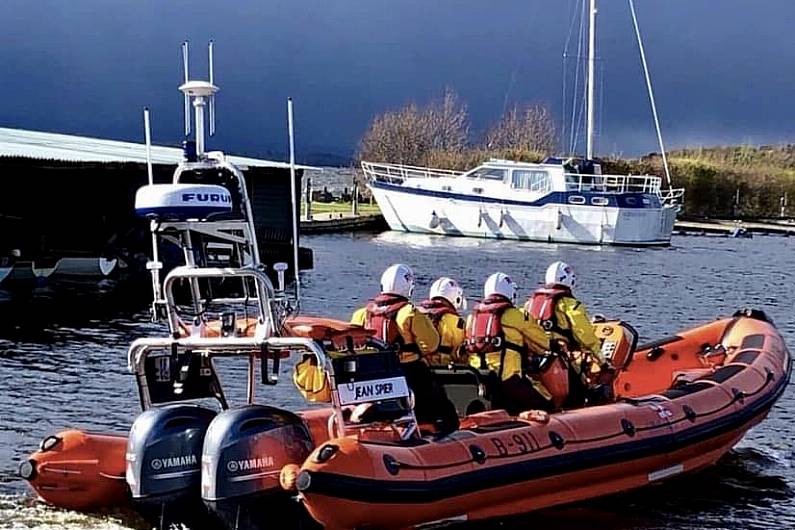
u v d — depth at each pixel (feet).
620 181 132.87
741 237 142.72
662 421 25.82
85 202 70.33
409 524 21.15
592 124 139.03
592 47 139.23
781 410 35.91
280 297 21.01
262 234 83.10
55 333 50.11
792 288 78.18
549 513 24.59
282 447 20.57
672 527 24.12
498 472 22.29
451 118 208.23
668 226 118.11
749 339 32.04
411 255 98.43
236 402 35.42
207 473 20.03
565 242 116.47
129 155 77.87
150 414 20.88
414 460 21.15
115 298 63.16
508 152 176.35
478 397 25.55
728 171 180.04
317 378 21.62
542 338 25.94
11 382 38.40
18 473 25.73
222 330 21.16
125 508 22.15
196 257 20.77
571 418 24.63
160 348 21.44
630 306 65.67
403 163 179.42
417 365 24.39
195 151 20.61
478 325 25.71
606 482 25.14
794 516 25.22
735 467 29.12
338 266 86.43
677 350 33.04
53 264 68.28
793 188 180.14
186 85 20.40
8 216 67.56
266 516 20.45
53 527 21.03
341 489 19.61
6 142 81.35
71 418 33.30
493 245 112.68
